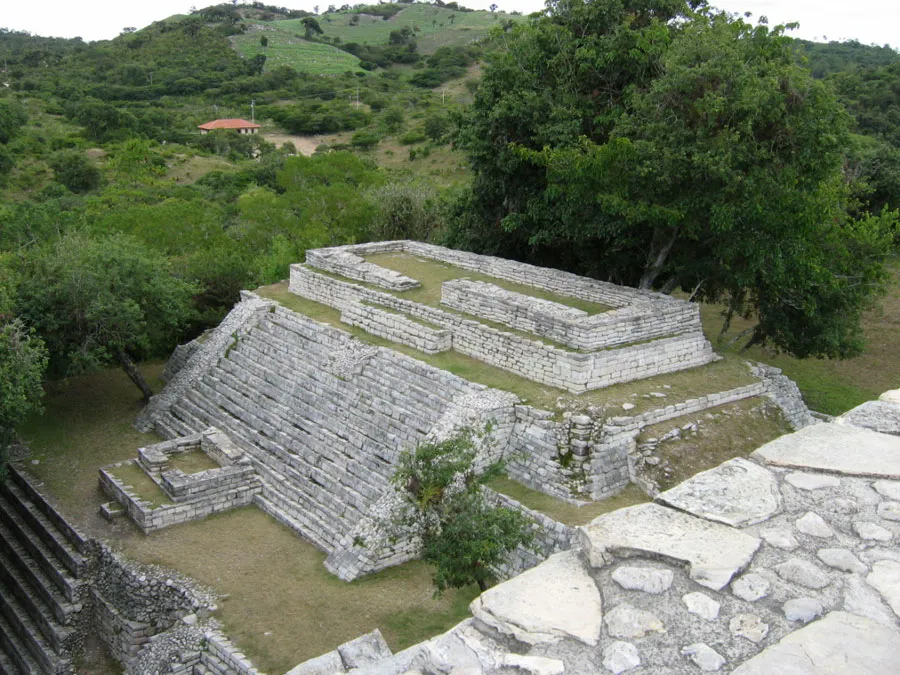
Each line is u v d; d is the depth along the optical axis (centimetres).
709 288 2883
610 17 2650
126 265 2750
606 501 1727
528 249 3275
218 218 5109
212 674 1523
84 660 1870
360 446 2089
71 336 2723
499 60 2844
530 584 473
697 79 2122
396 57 16425
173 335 3478
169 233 4128
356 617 1611
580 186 2373
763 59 2192
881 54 12350
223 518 2069
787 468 574
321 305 2875
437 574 1411
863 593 445
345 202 4253
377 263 3025
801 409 2170
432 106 11200
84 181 7069
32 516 2166
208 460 2272
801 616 431
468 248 3366
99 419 2789
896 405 677
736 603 443
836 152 2205
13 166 7262
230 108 11894
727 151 2056
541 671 407
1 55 16225
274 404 2423
